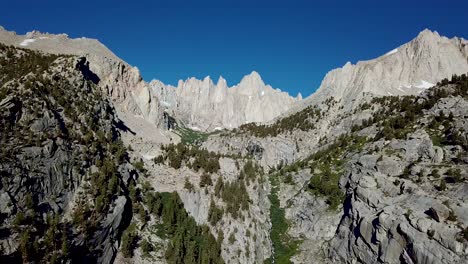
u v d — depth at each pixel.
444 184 111.19
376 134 174.50
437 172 119.62
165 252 107.00
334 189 145.50
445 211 97.38
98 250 95.94
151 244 107.88
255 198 144.75
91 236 94.31
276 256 128.88
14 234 80.44
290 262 124.94
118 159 122.44
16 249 78.25
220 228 124.25
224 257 117.00
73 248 87.94
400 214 104.12
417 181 118.69
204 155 154.12
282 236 138.50
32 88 108.25
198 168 145.25
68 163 103.38
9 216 82.31
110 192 106.56
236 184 139.12
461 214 96.69
